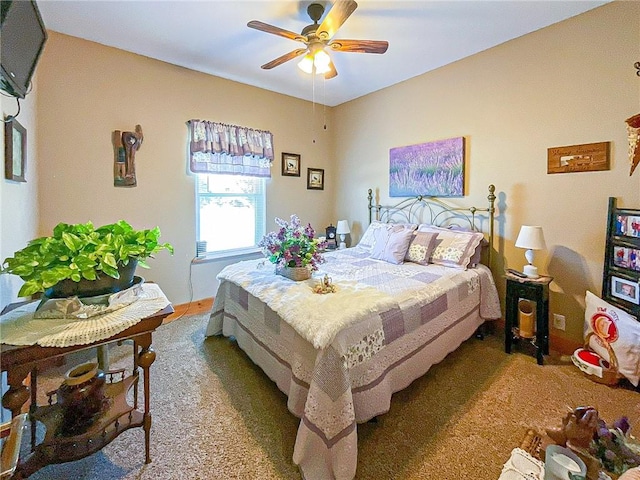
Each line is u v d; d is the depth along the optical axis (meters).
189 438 1.58
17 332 1.14
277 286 2.04
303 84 3.73
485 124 2.93
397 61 3.12
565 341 2.50
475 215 3.05
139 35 2.60
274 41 2.70
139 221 3.05
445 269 2.64
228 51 2.89
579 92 2.36
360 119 4.20
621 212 2.14
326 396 1.38
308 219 4.45
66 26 2.46
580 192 2.39
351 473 1.32
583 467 0.90
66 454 1.22
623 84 2.17
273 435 1.61
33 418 1.30
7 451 0.91
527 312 2.52
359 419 1.52
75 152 2.67
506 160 2.80
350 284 2.09
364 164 4.19
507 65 2.75
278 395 1.95
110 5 2.18
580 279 2.42
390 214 3.90
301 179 4.33
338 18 1.89
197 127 3.29
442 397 1.92
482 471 1.38
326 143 4.59
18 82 1.35
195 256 3.48
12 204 1.86
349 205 4.45
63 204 2.63
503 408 1.81
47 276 1.13
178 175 3.29
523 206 2.71
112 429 1.34
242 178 3.85
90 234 1.35
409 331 1.86
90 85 2.72
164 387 2.02
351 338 1.51
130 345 2.58
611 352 2.04
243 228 3.89
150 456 1.46
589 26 2.29
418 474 1.37
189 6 2.21
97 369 1.41
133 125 2.96
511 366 2.29
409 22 2.43
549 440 1.08
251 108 3.76
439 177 3.31
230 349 2.55
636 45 2.11
